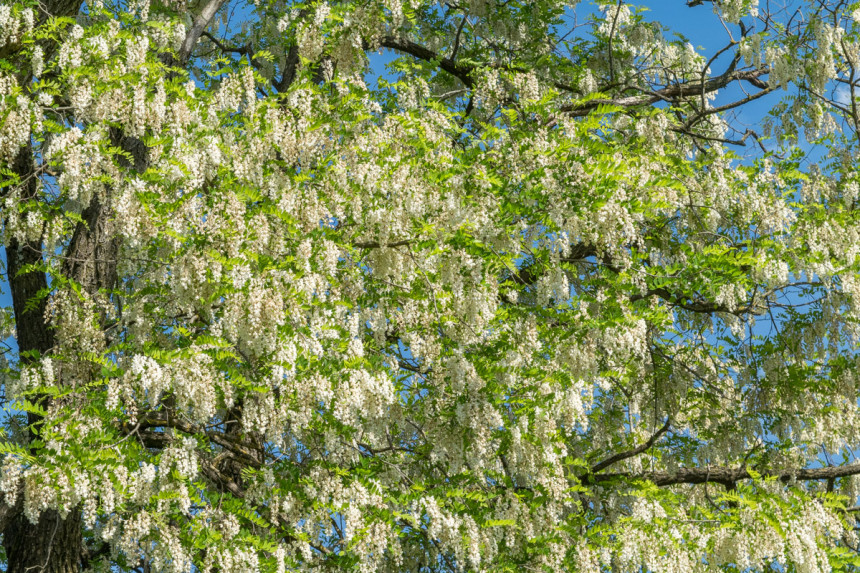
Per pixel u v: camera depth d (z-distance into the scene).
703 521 7.52
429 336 6.83
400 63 8.19
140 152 7.32
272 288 5.70
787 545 7.54
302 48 7.31
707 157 9.98
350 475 6.23
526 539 7.14
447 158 6.88
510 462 7.89
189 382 5.46
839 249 9.23
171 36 7.79
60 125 6.40
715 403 10.12
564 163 6.68
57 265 7.23
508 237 6.73
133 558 5.31
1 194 7.56
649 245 9.70
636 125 9.36
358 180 6.68
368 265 7.08
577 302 7.30
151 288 6.07
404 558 8.08
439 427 6.88
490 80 8.85
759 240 8.67
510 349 7.07
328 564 6.20
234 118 6.88
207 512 5.78
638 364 9.31
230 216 5.71
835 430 9.92
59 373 6.52
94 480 5.08
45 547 6.81
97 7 7.77
